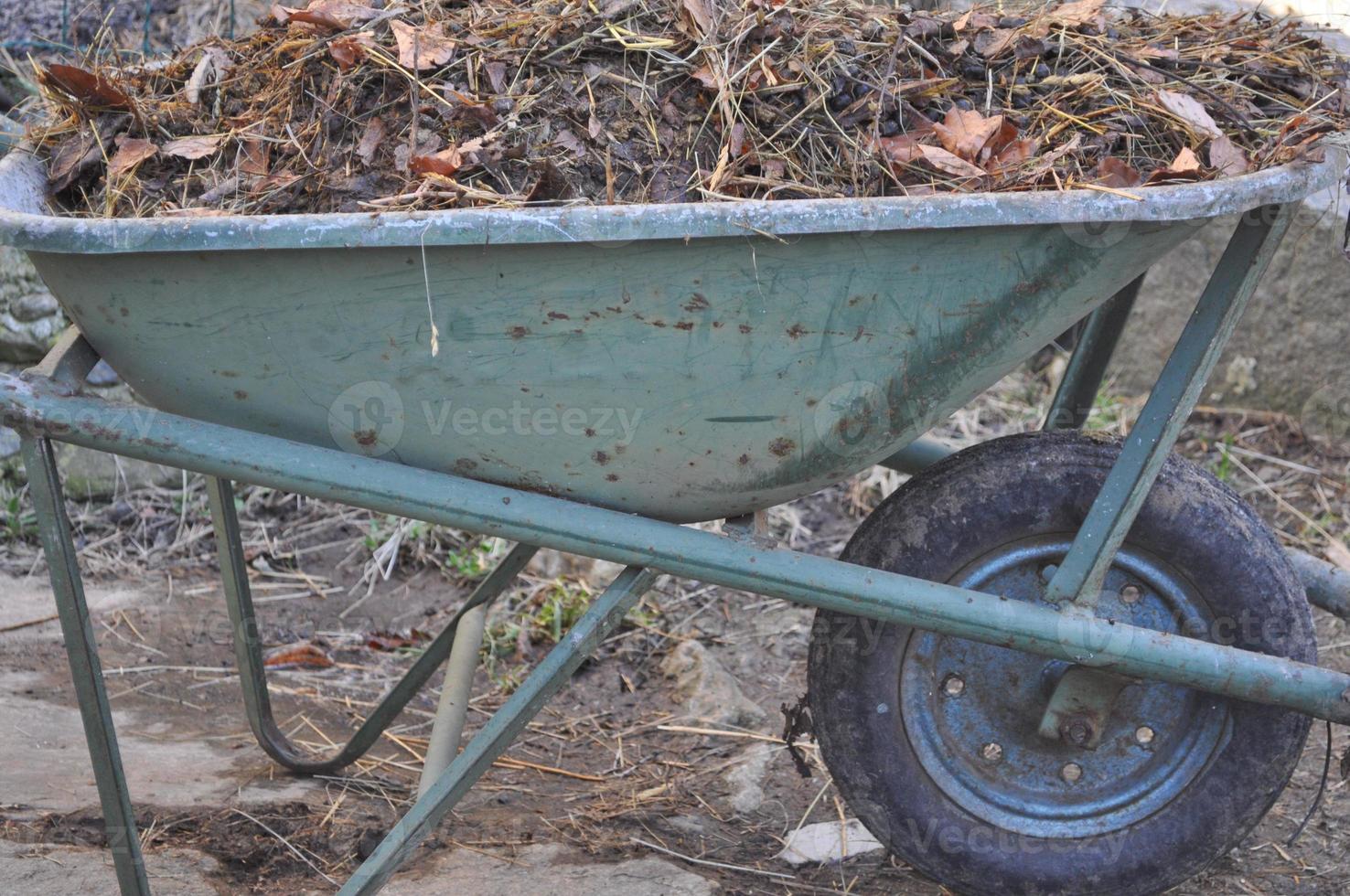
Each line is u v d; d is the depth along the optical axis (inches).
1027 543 71.9
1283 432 151.9
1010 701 74.5
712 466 65.8
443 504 63.0
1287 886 82.9
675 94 65.9
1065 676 70.9
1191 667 66.8
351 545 134.8
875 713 73.2
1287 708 68.1
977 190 62.7
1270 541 70.8
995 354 64.0
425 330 59.7
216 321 60.0
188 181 66.2
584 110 64.8
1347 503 139.6
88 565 128.2
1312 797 92.4
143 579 127.1
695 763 97.8
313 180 63.7
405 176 63.0
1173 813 73.8
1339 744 98.1
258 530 135.9
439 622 121.4
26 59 135.6
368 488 62.2
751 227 55.6
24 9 138.5
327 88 67.2
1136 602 72.8
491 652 114.2
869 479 141.3
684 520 68.9
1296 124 66.4
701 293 59.1
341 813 85.4
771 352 61.7
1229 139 67.0
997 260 60.7
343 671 112.0
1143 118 67.2
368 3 71.6
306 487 62.1
